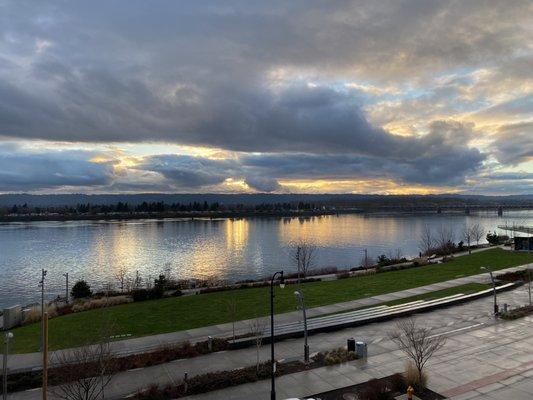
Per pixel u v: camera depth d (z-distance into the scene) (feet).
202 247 435.94
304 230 643.45
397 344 96.37
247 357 90.17
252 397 73.10
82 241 508.94
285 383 78.18
